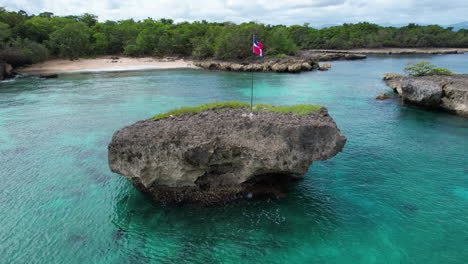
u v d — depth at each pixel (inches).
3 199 819.4
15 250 632.4
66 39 4222.4
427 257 597.0
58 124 1459.2
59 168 995.9
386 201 780.6
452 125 1371.8
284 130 714.8
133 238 660.1
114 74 3245.6
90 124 1457.9
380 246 627.5
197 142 711.7
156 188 791.7
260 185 806.5
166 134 745.0
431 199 790.5
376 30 7381.9
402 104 1765.5
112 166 765.9
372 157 1039.0
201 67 3941.9
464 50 5748.0
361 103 1808.6
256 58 3993.6
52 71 3412.9
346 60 4746.6
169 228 684.7
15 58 3174.2
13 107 1776.6
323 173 922.1
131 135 755.4
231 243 637.9
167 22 6919.3
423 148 1115.9
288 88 2358.5
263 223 692.7
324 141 719.1
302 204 760.3
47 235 676.1
